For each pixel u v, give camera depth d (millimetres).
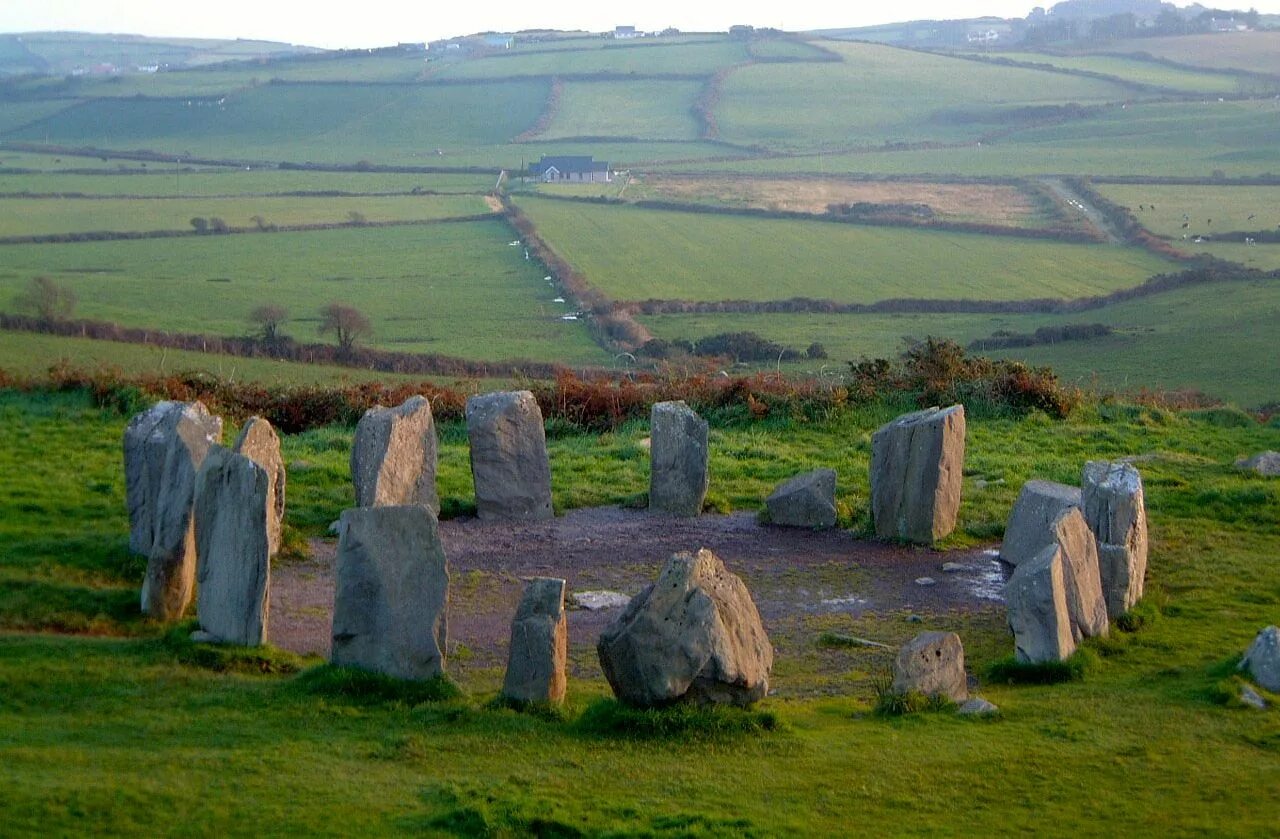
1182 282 76188
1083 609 16328
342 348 54312
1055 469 25844
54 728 12289
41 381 31859
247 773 11469
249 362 48094
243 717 12930
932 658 14492
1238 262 82875
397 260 94812
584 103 196375
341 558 14188
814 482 22859
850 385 32344
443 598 14195
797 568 20500
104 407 29469
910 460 21688
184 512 16484
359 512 14172
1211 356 54719
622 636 13289
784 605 18828
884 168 145500
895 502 21859
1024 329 64375
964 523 22594
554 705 13609
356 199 128125
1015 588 15703
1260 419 33000
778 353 57812
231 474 15203
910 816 11320
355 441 21328
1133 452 27797
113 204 124500
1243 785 12023
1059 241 97062
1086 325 62719
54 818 10227
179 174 149625
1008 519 21984
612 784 11758
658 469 23531
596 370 50031
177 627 15523
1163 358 54875
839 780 12023
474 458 22969
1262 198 113438
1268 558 20469
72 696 13211
